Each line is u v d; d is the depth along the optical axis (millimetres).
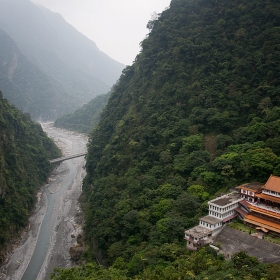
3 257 73812
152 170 74875
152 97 97188
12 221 84875
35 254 77938
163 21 113000
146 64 109875
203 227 51500
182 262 44219
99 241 66812
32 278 68125
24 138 137250
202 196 59844
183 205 57344
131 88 116188
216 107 80500
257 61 81188
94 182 101688
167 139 81438
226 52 88188
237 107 76938
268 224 48844
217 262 42312
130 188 73375
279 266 38781
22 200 98000
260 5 91312
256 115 72938
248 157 61500
